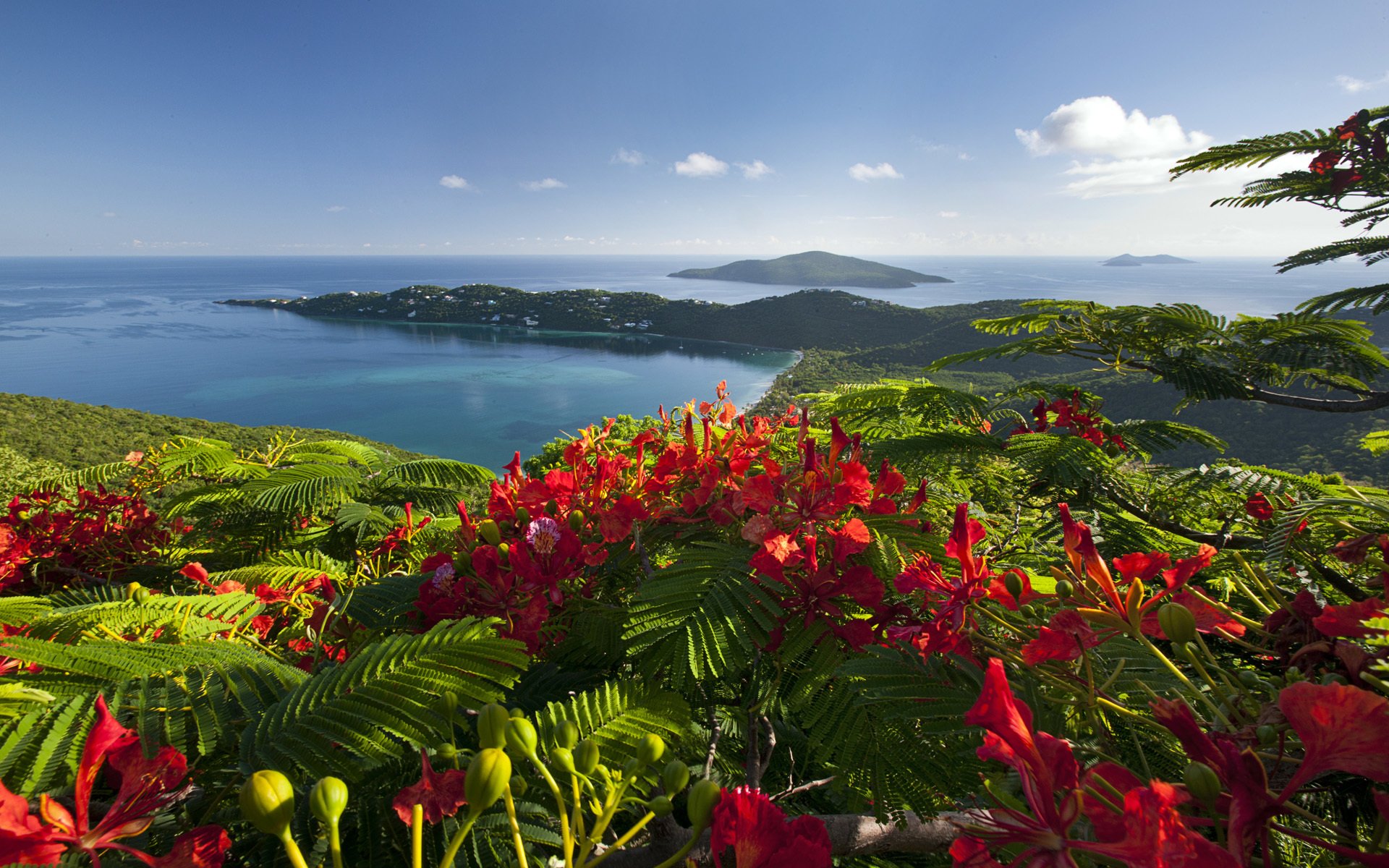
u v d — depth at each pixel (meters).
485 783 0.62
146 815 0.65
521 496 1.91
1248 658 1.23
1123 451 3.83
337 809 0.57
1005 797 0.60
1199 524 3.26
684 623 1.28
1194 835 0.47
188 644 1.12
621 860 1.12
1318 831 0.84
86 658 0.95
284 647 1.80
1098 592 0.90
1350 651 0.80
